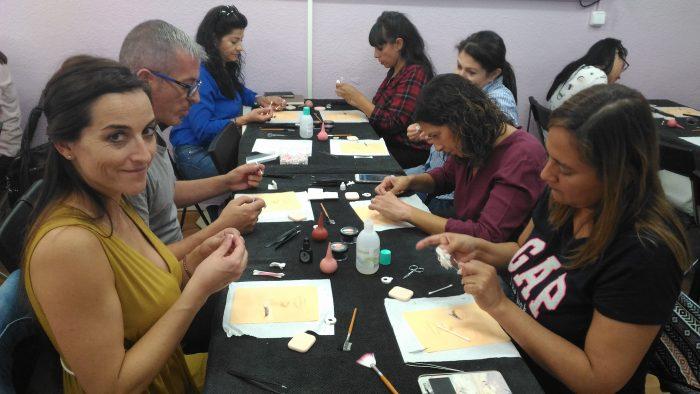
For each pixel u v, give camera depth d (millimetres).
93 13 3068
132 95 838
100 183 870
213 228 1396
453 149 1498
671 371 1172
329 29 3301
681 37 3510
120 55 1359
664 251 846
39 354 979
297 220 1539
